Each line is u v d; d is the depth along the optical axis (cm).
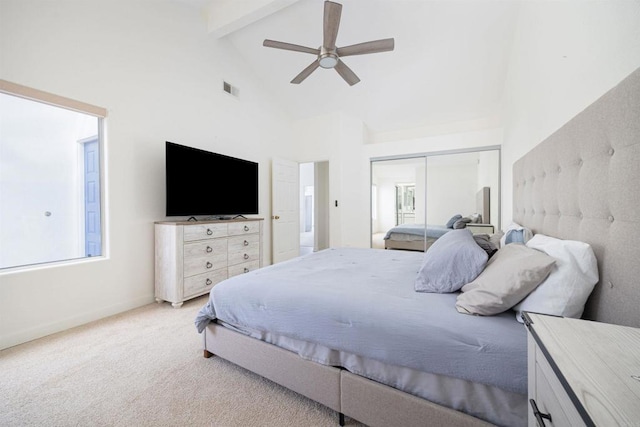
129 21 261
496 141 389
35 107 211
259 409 132
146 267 277
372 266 197
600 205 100
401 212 461
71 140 231
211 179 328
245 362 153
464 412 97
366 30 319
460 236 158
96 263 238
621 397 43
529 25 227
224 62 370
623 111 88
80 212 237
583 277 97
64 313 217
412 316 109
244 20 312
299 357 134
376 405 112
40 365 168
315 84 419
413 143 444
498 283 109
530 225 192
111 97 248
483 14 284
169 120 299
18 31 193
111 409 132
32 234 213
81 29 227
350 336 116
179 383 151
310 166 859
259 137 433
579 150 117
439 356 98
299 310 130
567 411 48
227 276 319
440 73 366
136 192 268
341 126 460
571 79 145
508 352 89
